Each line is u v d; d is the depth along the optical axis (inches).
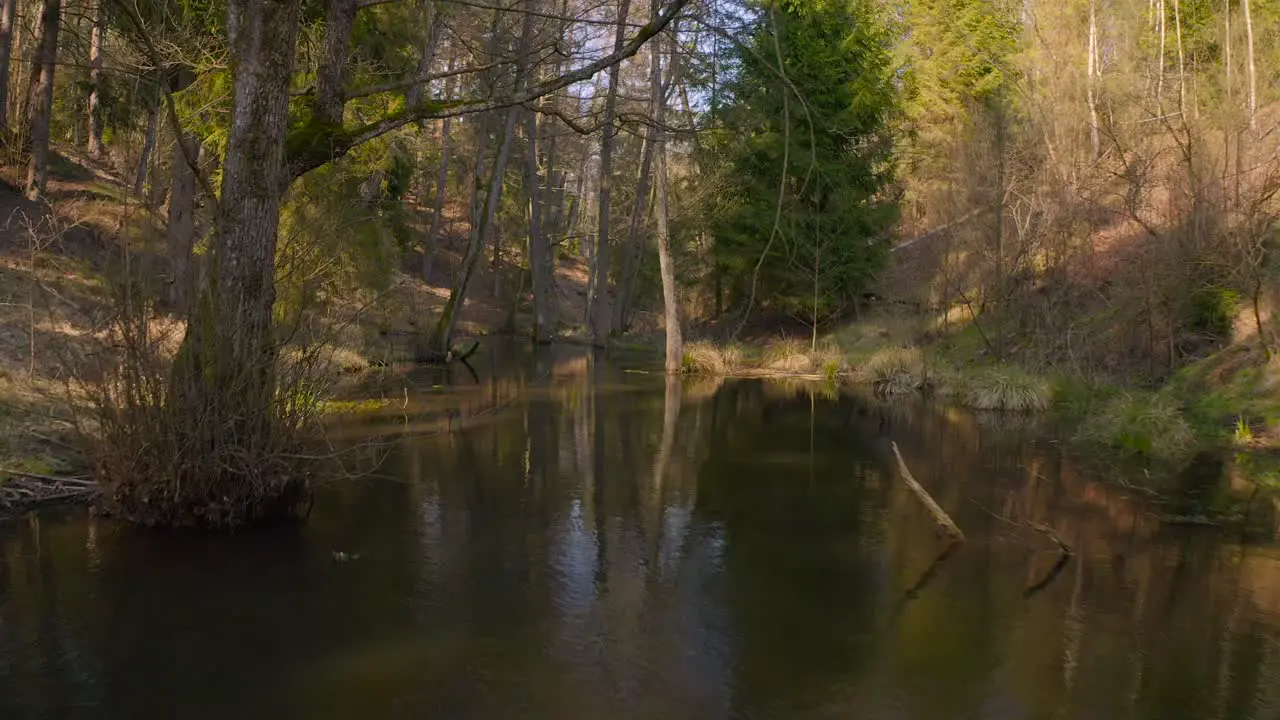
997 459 428.5
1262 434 456.8
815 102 800.9
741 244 889.5
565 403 603.5
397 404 552.1
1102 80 734.5
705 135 388.2
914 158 1190.3
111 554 256.1
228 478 279.4
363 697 178.1
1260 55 664.4
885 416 566.3
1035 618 228.1
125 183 281.3
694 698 181.2
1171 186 581.6
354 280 692.7
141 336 270.5
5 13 748.6
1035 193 716.7
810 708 178.1
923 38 1200.2
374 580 245.0
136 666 189.2
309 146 294.4
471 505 327.3
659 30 286.5
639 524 309.1
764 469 400.8
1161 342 593.0
